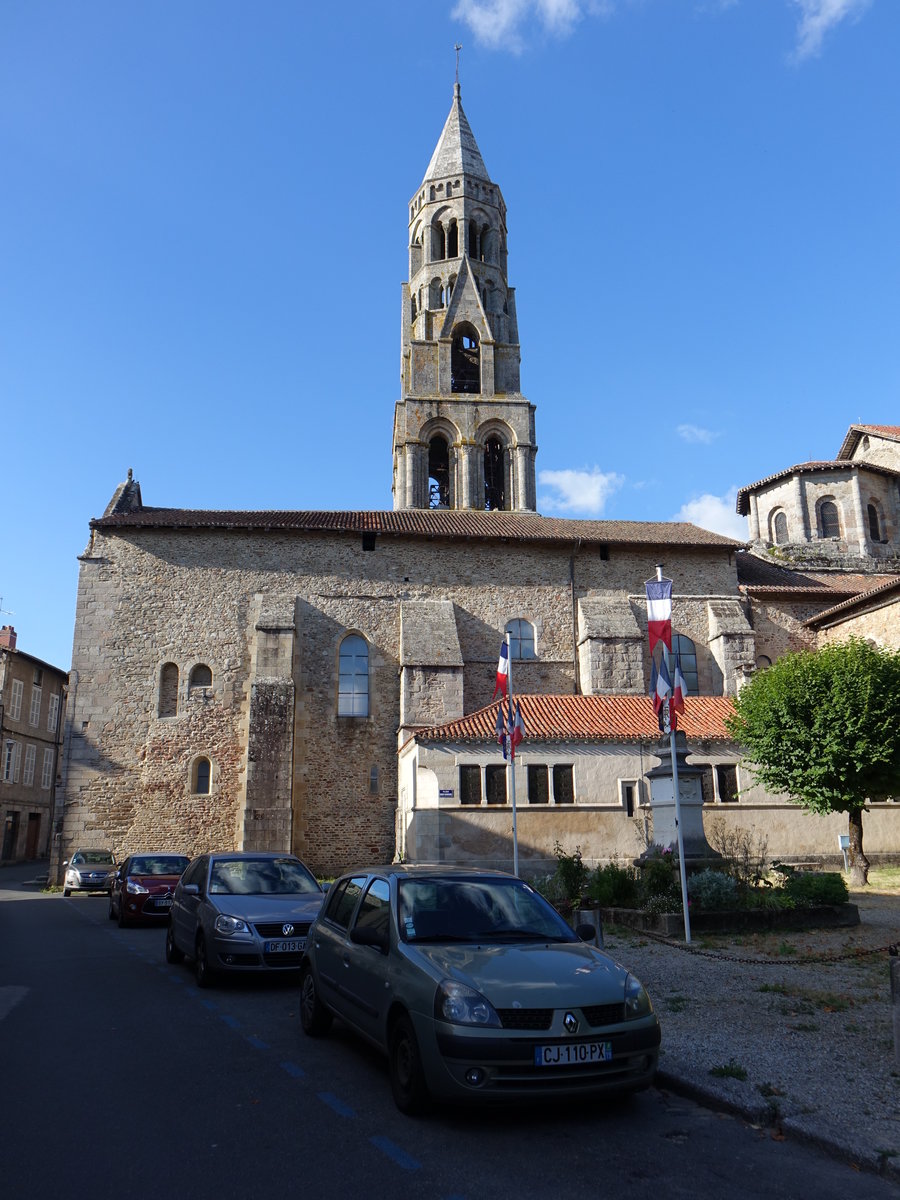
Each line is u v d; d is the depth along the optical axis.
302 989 8.45
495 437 42.41
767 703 21.34
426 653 29.52
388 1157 5.07
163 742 29.03
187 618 30.31
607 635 30.55
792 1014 8.36
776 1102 5.82
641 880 14.88
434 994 5.77
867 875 20.78
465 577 32.03
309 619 30.75
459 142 48.19
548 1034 5.57
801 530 39.09
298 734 29.48
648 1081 5.87
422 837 22.56
